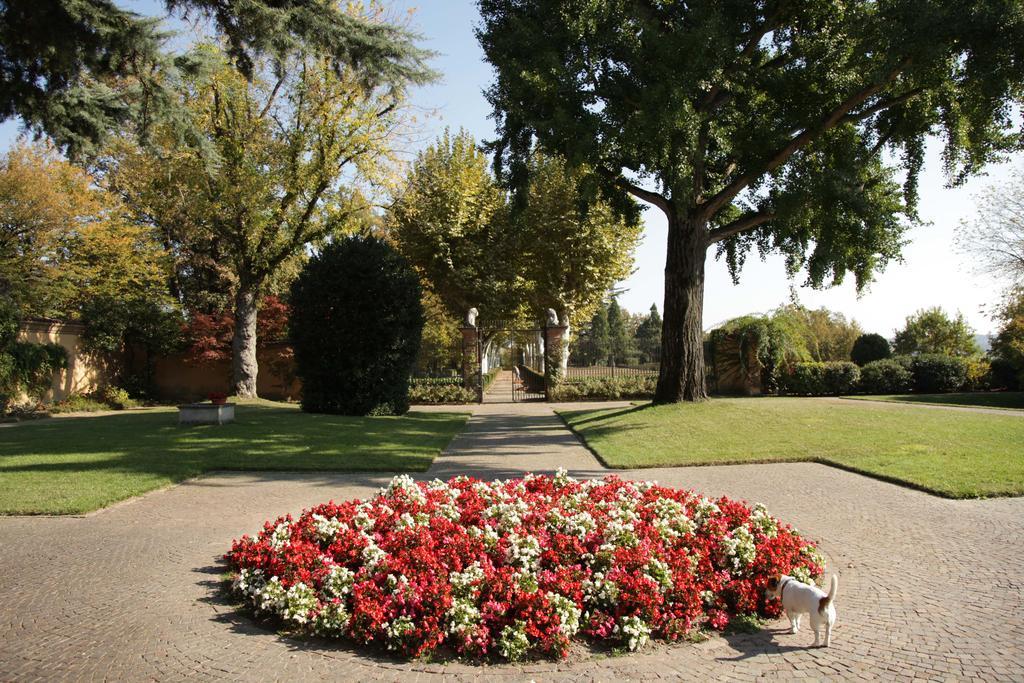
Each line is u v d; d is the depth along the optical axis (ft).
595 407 69.82
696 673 11.73
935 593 15.47
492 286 95.30
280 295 105.19
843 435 39.09
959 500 24.90
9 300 65.67
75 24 28.53
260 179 72.13
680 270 51.90
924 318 107.86
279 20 29.12
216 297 99.76
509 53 44.24
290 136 75.87
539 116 44.57
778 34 49.11
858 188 47.57
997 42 34.37
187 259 96.32
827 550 18.93
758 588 14.44
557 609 12.86
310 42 31.32
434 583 13.33
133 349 87.15
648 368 96.02
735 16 45.50
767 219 52.16
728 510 17.66
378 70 32.89
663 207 52.19
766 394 81.56
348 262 57.67
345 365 58.80
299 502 25.30
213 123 71.67
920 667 11.80
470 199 95.71
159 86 33.06
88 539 20.16
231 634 13.37
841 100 46.52
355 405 58.49
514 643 12.25
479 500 19.01
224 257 95.14
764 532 16.76
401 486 20.21
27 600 15.12
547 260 98.94
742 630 13.73
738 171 53.98
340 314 57.72
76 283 84.58
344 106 73.15
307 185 76.23
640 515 17.40
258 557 15.53
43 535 20.59
